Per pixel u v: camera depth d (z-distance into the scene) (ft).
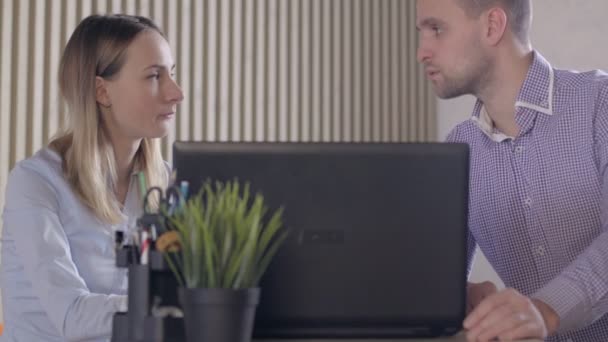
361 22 17.06
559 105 7.04
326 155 4.94
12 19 13.19
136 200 7.98
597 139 6.86
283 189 4.91
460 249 5.00
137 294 4.75
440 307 4.97
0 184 12.92
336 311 4.92
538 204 7.10
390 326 5.00
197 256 4.44
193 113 15.03
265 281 4.90
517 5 6.98
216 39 15.38
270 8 16.02
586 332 7.07
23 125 13.17
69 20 13.66
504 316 4.96
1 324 11.48
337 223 4.93
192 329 4.42
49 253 6.81
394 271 4.95
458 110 17.26
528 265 7.18
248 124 15.67
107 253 7.51
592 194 6.90
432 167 4.99
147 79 7.71
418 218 4.98
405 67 17.33
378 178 4.96
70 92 7.76
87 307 6.21
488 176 7.37
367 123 16.96
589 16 15.17
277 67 16.08
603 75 7.09
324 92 16.61
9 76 13.09
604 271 5.67
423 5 7.06
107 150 7.79
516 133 7.23
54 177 7.43
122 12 14.23
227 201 4.51
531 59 7.18
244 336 4.46
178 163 4.91
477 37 6.95
